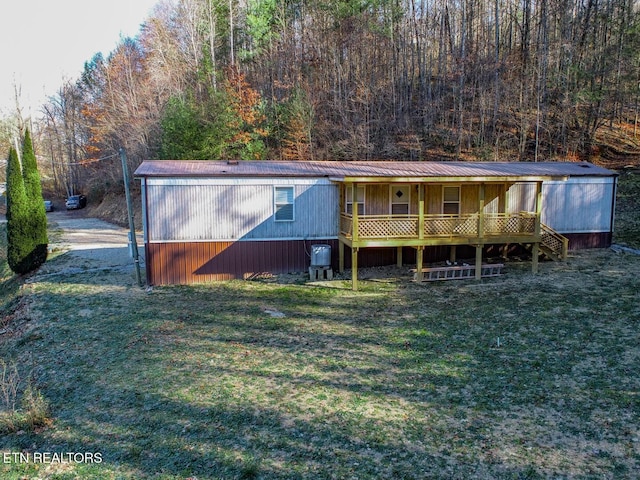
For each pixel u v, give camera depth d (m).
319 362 9.44
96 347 10.70
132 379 8.93
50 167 62.03
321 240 16.77
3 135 50.53
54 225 34.12
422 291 14.52
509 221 15.94
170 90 35.09
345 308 13.10
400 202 17.02
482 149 29.83
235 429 7.01
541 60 32.06
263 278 16.36
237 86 32.78
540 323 11.07
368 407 7.53
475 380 8.36
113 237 27.12
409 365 9.15
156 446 6.68
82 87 48.69
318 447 6.45
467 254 18.31
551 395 7.65
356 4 36.59
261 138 31.64
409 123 33.28
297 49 37.09
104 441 6.91
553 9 33.28
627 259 17.22
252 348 10.31
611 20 31.05
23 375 9.51
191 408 7.70
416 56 39.03
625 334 10.06
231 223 16.06
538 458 6.01
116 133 36.69
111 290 15.41
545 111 31.16
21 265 19.25
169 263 15.83
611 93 30.20
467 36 37.22
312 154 30.31
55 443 6.93
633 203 23.88
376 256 17.47
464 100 34.69
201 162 17.75
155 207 15.52
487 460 6.02
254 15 38.38
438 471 5.83
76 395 8.44
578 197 18.69
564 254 17.53
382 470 5.90
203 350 10.27
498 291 14.08
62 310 13.48
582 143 30.00
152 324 12.03
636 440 6.27
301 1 40.44
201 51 38.62
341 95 33.22
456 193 17.38
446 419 7.08
